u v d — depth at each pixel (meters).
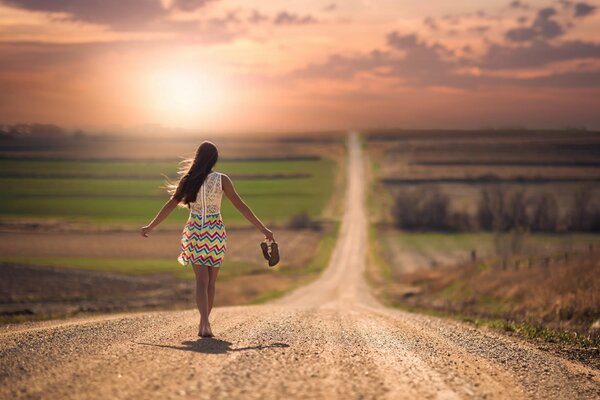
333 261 87.06
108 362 5.50
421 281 52.69
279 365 5.59
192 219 7.34
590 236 101.38
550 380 6.30
